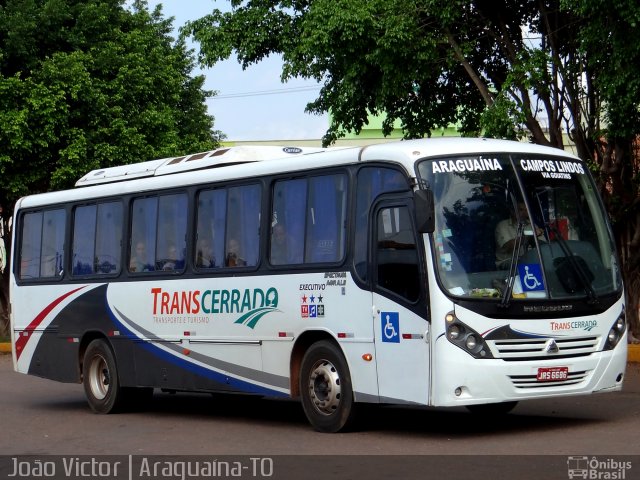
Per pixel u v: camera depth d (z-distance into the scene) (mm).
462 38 18641
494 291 10156
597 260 10906
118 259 14789
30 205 16812
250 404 15797
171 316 13688
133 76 26281
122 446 11203
